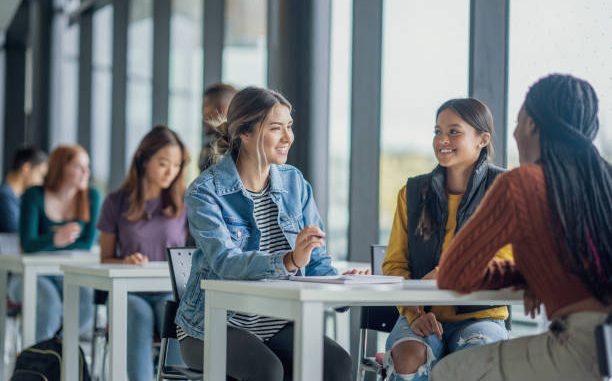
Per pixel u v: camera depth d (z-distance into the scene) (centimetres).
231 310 271
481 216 223
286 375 296
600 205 218
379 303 237
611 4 357
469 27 411
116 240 454
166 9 794
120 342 358
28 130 1286
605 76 359
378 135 486
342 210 519
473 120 303
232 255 273
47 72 1007
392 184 481
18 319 594
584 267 213
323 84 523
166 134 450
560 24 378
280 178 304
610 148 358
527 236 219
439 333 293
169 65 792
